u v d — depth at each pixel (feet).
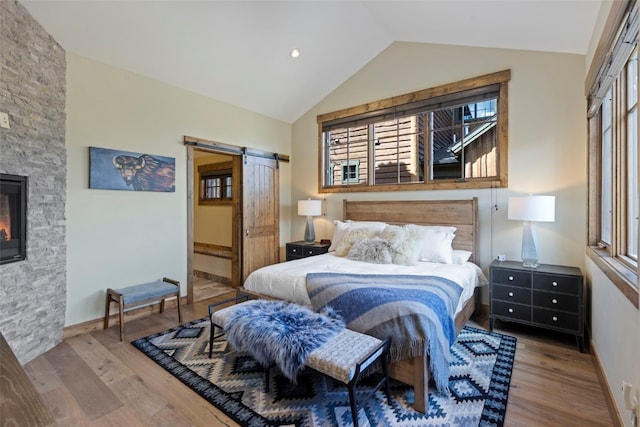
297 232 17.83
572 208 10.16
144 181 11.66
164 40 10.57
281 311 7.54
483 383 7.13
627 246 6.94
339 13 11.64
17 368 3.06
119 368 7.89
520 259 11.12
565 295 8.96
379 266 10.31
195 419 6.04
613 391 6.19
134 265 11.46
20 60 8.07
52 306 9.09
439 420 5.95
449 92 12.56
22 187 8.11
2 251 7.63
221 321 7.83
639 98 4.30
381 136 14.78
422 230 11.46
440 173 13.14
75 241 9.94
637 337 4.60
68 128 9.75
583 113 9.99
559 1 7.45
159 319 11.29
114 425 5.89
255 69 13.17
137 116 11.49
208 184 18.20
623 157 7.02
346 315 7.10
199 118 13.53
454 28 10.82
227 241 16.89
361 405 5.89
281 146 17.43
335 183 16.47
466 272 9.89
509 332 10.02
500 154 11.39
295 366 6.01
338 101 15.99
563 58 10.30
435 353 6.24
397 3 10.48
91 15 9.08
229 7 10.18
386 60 14.30
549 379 7.31
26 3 8.15
